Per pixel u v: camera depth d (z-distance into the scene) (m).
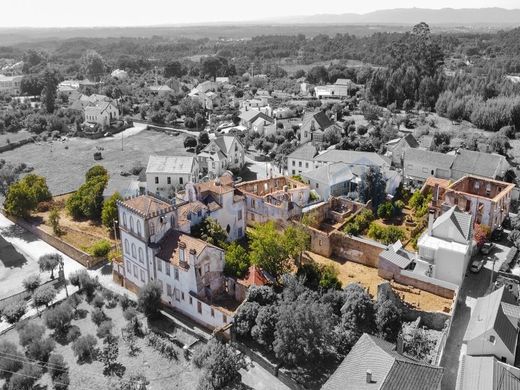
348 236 86.44
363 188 103.50
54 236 99.62
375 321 65.94
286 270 78.12
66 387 61.09
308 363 62.78
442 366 60.50
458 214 80.75
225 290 74.81
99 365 65.19
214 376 59.78
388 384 48.75
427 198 102.25
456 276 74.94
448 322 66.31
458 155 118.81
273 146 166.50
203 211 85.62
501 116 186.12
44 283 83.62
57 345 69.62
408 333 65.75
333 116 195.62
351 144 153.00
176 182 126.94
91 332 72.00
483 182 98.62
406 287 76.81
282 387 60.22
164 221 76.75
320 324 61.88
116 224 100.56
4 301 79.00
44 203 118.25
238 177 140.50
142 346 68.81
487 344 59.44
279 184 107.81
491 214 89.88
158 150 174.12
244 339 66.56
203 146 164.50
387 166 119.56
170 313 74.88
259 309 66.44
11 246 98.88
